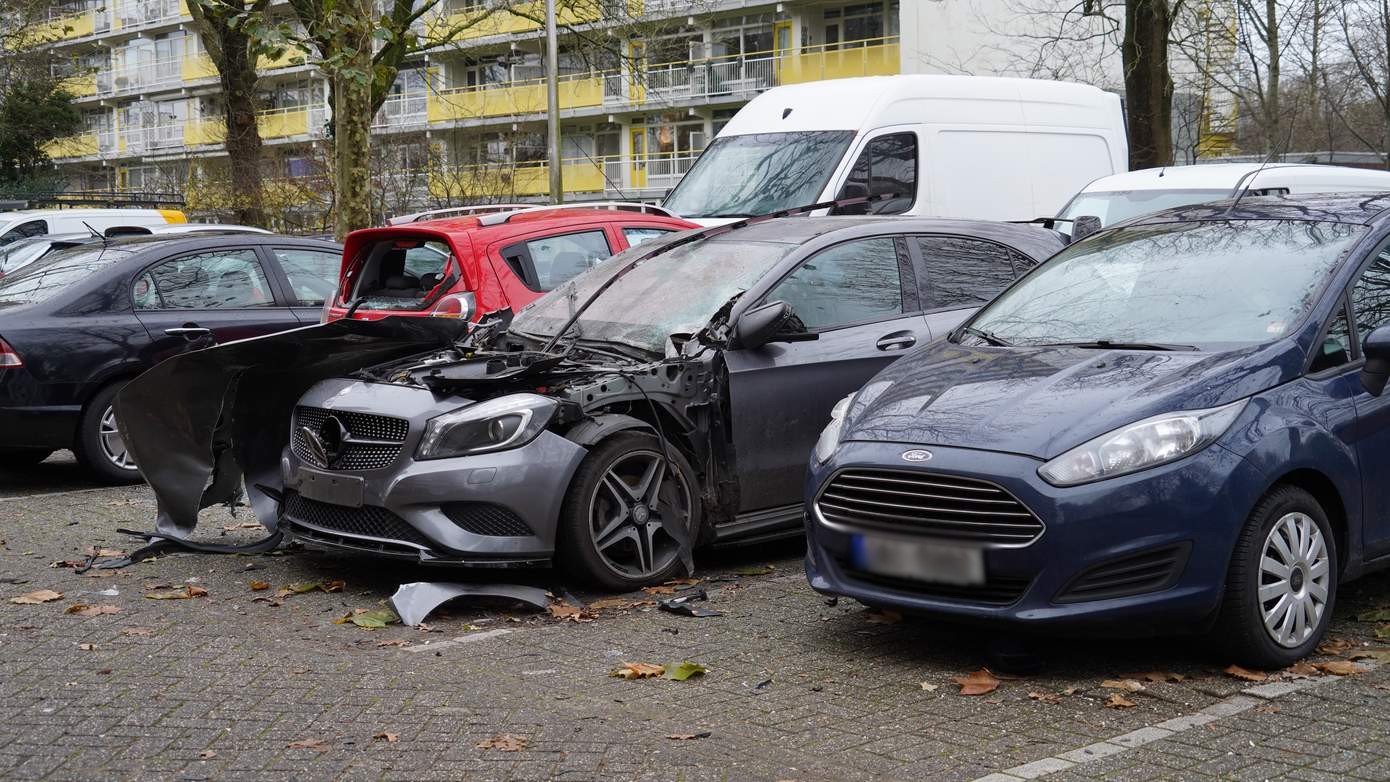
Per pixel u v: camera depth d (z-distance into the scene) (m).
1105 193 13.00
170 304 10.46
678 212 13.68
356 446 6.52
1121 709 4.71
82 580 7.02
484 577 6.77
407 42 24.95
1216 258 6.07
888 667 5.30
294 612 6.34
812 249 7.30
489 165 34.62
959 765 4.21
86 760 4.38
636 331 7.08
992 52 37.59
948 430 5.20
